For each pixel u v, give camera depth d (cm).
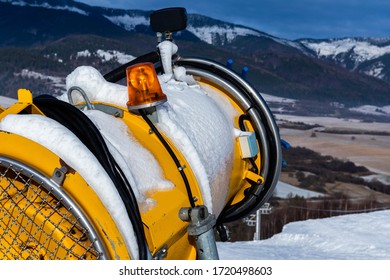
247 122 340
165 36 332
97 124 213
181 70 317
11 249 181
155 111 232
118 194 174
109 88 240
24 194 179
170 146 230
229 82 341
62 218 175
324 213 9538
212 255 215
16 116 179
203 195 234
